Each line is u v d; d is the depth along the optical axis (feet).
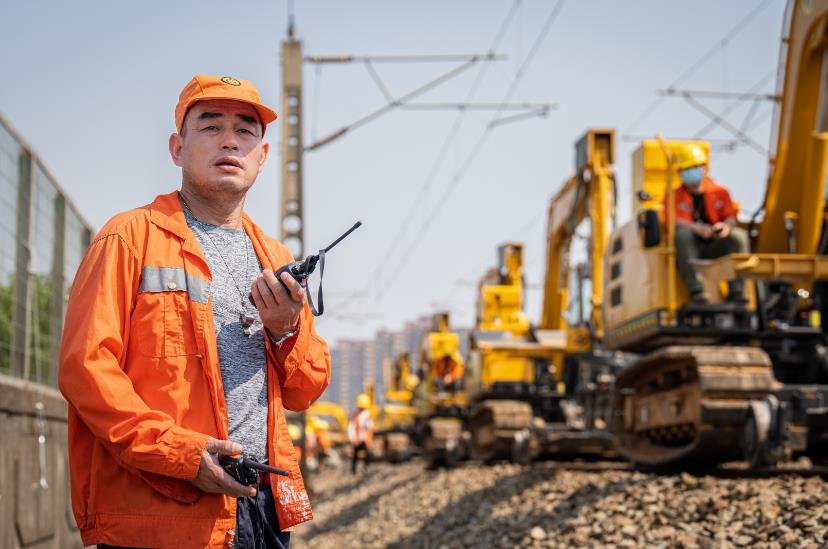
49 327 34.63
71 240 38.83
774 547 24.88
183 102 11.90
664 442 47.88
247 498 11.32
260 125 12.29
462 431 97.86
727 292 42.19
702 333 42.80
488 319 90.38
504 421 72.38
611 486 38.99
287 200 74.28
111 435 10.36
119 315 10.95
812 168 38.63
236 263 11.97
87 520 10.93
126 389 10.55
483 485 60.54
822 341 42.65
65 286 37.50
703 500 31.37
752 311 42.91
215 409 11.11
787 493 29.73
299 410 12.69
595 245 64.59
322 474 161.99
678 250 42.34
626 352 50.06
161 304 11.13
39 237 32.45
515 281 93.09
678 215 42.42
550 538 34.17
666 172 43.62
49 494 30.60
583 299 66.18
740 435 39.37
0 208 26.86
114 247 11.10
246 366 11.59
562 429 64.64
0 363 27.32
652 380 47.21
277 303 11.23
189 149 11.92
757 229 42.60
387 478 109.81
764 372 39.01
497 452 73.26
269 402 11.71
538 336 78.84
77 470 11.05
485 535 40.52
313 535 73.05
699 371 38.83
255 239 12.39
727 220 42.14
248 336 11.68
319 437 165.68
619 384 49.60
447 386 110.63
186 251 11.43
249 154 12.06
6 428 24.99
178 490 10.80
